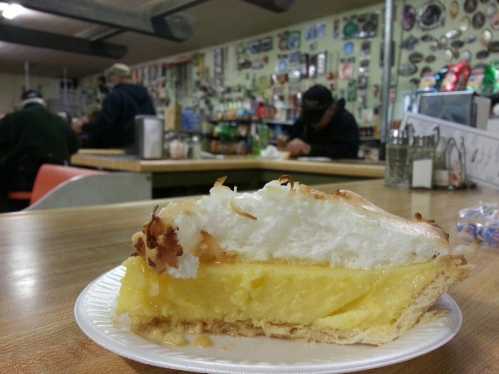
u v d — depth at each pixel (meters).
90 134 3.34
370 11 3.74
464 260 0.36
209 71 5.44
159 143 2.25
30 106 2.55
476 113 1.44
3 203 2.44
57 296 0.45
